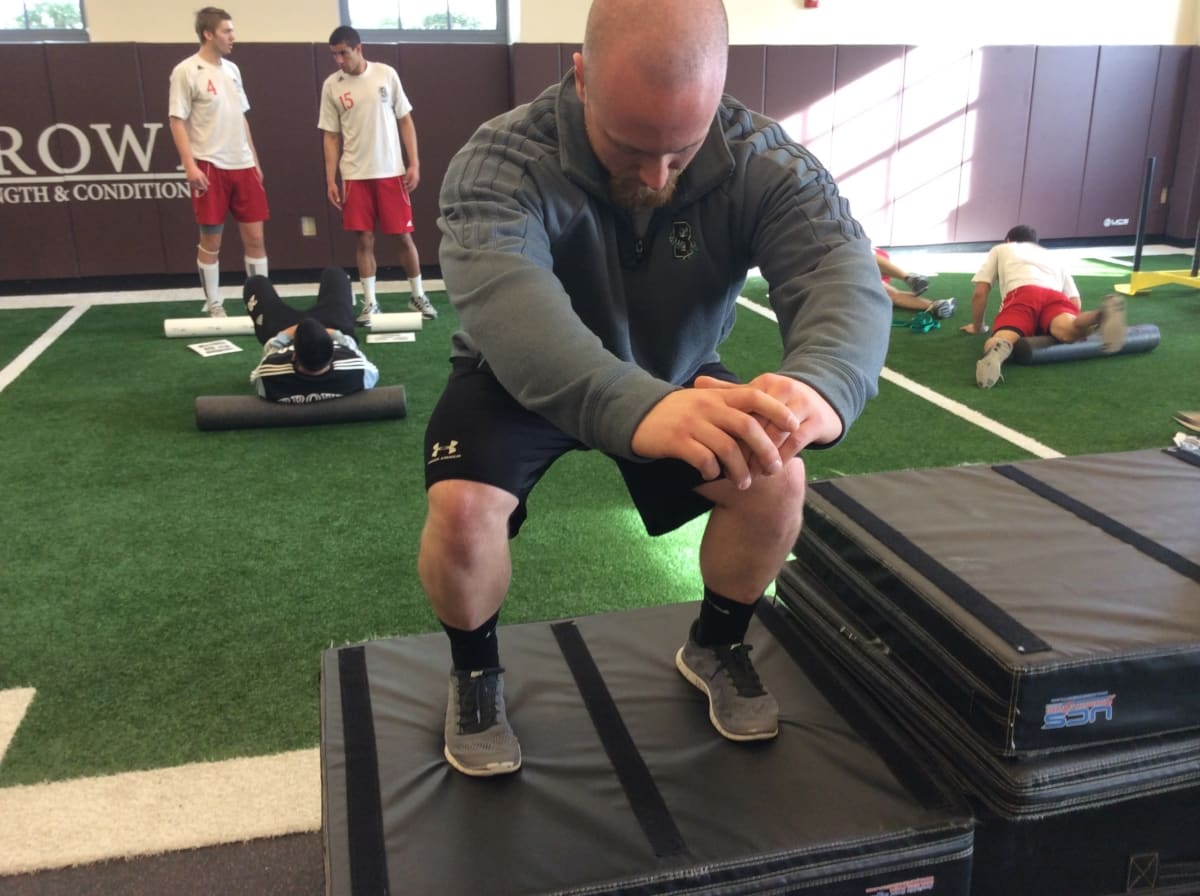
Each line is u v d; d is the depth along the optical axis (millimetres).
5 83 5828
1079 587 1430
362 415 3656
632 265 1295
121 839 1555
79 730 1831
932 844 1224
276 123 6250
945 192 7379
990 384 4016
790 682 1566
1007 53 7145
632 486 1436
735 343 4863
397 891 1146
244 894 1454
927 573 1465
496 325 1077
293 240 6504
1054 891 1347
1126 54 7328
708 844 1214
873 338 1136
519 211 1176
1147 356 4531
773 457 919
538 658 1663
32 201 6047
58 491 3014
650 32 965
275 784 1684
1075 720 1270
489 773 1341
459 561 1252
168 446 3428
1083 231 7734
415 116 6445
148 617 2246
